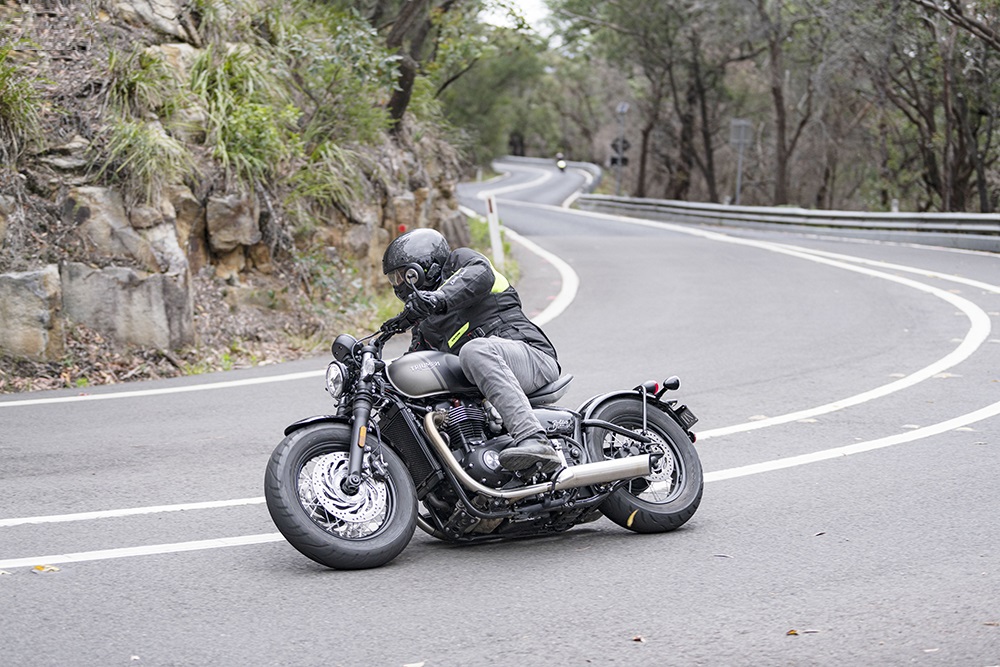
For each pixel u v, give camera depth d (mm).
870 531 5539
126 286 10469
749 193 57219
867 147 42375
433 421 5137
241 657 4000
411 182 17234
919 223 25688
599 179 71125
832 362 10695
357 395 5039
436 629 4281
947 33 29156
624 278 17844
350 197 14102
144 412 8586
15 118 10625
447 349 5504
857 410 8570
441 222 18750
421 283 5266
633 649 4059
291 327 12125
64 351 10055
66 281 10250
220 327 11430
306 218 13086
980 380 9695
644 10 45281
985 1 25531
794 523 5715
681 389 9445
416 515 5141
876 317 13578
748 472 6781
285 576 4934
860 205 53875
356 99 15328
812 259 20484
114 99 11578
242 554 5262
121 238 10695
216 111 12680
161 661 3959
